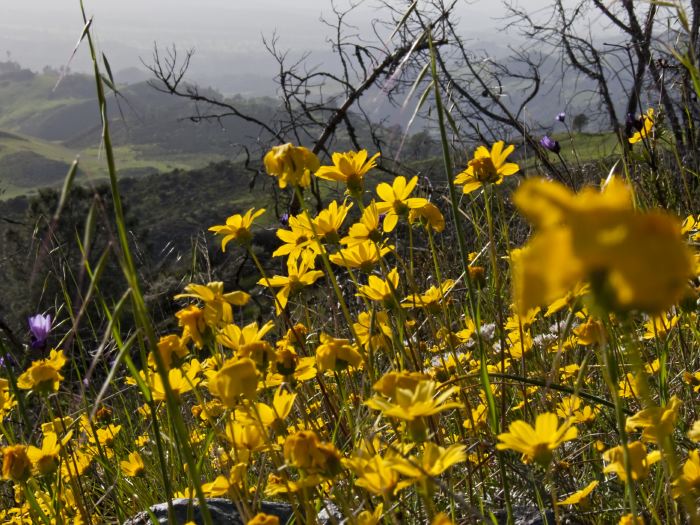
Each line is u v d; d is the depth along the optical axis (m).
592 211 0.58
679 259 0.56
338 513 1.87
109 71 1.35
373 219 2.23
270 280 2.35
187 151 154.38
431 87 1.57
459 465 2.39
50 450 2.10
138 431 3.67
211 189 51.72
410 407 1.22
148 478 3.09
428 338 3.17
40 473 2.07
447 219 4.72
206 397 3.41
